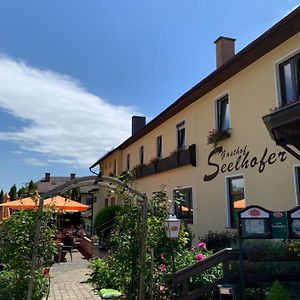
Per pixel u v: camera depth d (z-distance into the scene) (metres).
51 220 6.58
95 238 15.05
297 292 6.39
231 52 14.71
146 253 6.63
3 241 6.36
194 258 7.62
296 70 9.52
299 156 7.08
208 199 13.16
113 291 7.89
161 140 18.94
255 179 10.61
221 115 13.02
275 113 5.91
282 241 6.94
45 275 6.59
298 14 8.30
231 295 6.34
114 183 7.00
